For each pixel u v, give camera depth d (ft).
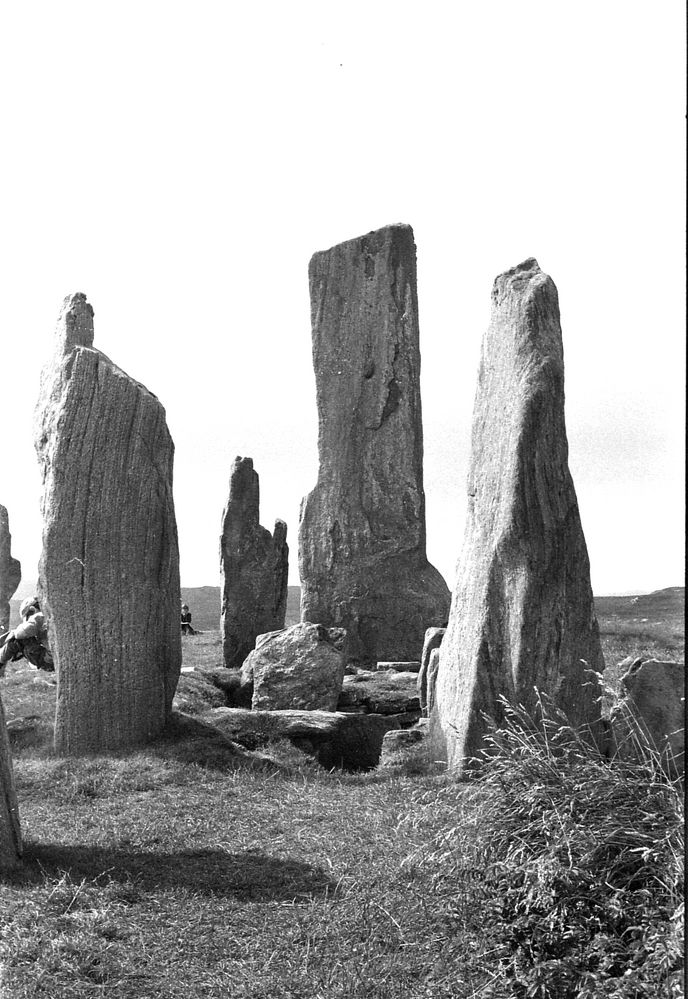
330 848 25.71
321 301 66.13
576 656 33.06
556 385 33.65
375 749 42.01
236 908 21.84
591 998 15.29
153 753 36.22
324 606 63.31
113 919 21.03
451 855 19.49
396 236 65.62
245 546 65.16
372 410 64.64
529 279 35.09
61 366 38.78
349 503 64.08
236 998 17.67
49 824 28.73
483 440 36.06
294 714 41.65
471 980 16.88
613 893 17.20
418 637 62.39
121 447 38.27
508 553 33.58
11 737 38.22
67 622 37.37
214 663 65.51
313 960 18.85
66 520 37.68
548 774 19.71
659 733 28.81
